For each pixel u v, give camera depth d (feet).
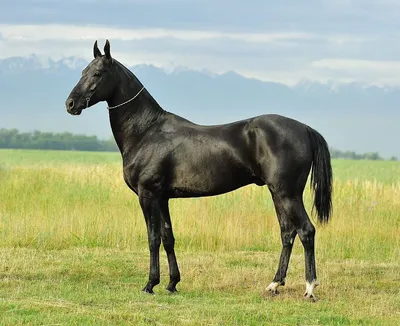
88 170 102.47
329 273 42.86
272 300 35.60
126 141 37.42
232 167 35.91
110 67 37.24
